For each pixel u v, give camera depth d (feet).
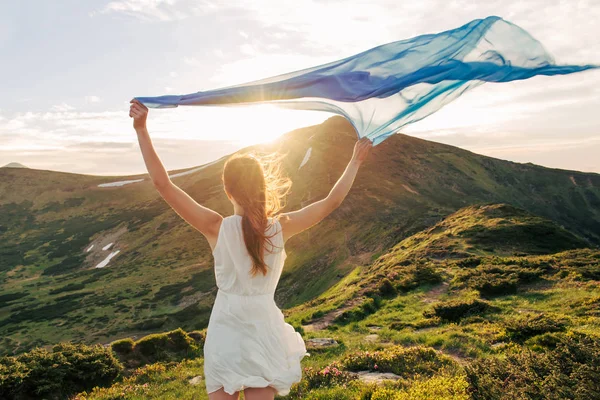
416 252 118.62
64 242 414.00
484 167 447.01
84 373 48.55
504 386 19.49
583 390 17.03
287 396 25.93
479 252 109.19
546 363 20.18
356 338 55.67
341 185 9.15
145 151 8.46
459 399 19.76
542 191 443.73
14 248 415.64
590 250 95.20
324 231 265.95
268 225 8.42
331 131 380.58
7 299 292.81
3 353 205.77
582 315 51.52
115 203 488.44
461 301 63.46
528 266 86.58
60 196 516.32
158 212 429.79
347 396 23.94
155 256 340.80
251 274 8.27
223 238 8.34
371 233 247.09
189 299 253.44
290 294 212.84
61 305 266.16
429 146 456.86
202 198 370.32
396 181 342.85
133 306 252.42
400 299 78.59
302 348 9.00
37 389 44.80
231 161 8.50
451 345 43.47
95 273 329.52
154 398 37.58
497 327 47.93
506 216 141.90
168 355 56.29
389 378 28.55
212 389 8.27
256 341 8.24
